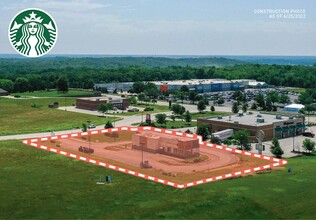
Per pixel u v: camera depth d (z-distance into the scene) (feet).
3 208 201.16
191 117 552.00
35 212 196.34
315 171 265.34
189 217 189.57
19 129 462.60
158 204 204.64
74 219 187.73
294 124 449.48
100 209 199.82
